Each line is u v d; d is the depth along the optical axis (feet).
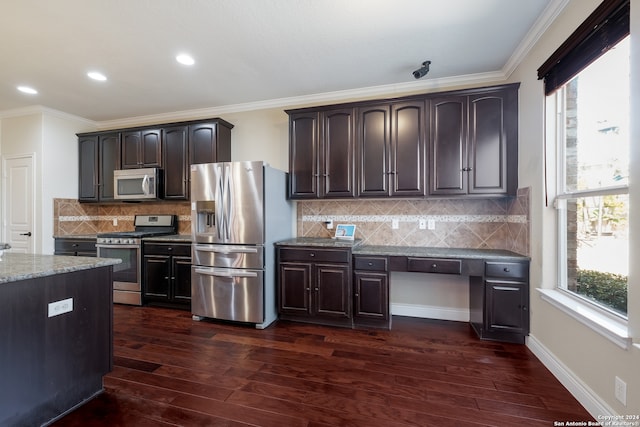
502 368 7.16
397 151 9.83
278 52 8.59
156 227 13.96
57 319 5.49
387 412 5.62
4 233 13.70
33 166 13.21
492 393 6.17
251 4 6.56
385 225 11.16
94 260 6.40
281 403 5.90
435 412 5.61
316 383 6.59
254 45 8.23
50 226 13.32
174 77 10.16
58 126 13.62
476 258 8.64
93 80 10.35
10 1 6.34
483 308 8.64
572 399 5.96
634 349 4.46
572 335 6.15
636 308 4.43
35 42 7.99
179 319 10.68
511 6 6.66
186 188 12.52
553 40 6.94
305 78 10.30
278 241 10.77
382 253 9.45
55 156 13.50
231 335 9.26
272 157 12.55
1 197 13.74
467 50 8.50
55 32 7.54
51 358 5.39
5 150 13.73
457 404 5.83
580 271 6.53
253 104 12.59
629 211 4.52
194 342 8.73
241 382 6.64
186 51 8.51
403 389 6.35
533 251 8.00
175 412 5.65
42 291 5.25
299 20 7.13
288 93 11.62
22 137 13.38
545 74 7.09
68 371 5.68
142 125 14.38
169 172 12.76
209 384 6.57
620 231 5.31
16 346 4.89
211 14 6.89
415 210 10.84
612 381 4.98
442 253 9.11
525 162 8.42
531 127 8.07
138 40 7.95
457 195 9.31
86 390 6.02
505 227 9.93
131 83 10.61
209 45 8.21
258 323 9.82
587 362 5.66
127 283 12.20
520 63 8.76
